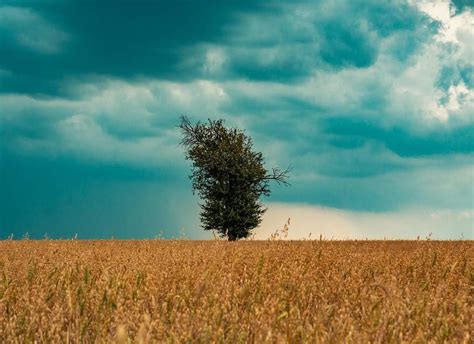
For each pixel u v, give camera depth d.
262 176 56.09
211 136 58.28
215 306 7.38
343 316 7.05
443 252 15.67
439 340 6.29
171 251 15.59
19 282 9.89
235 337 6.24
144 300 8.47
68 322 7.39
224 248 15.28
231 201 56.31
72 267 10.61
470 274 11.80
